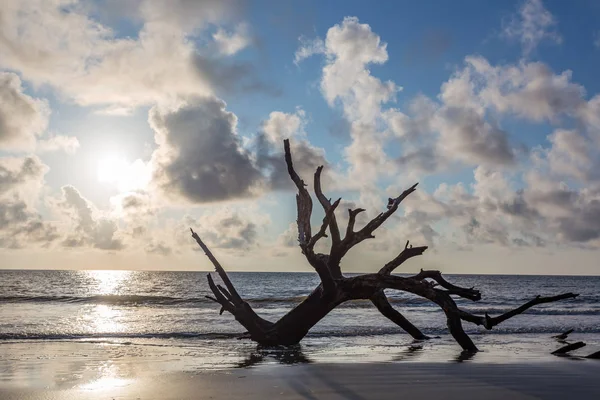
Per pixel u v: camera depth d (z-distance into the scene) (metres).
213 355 12.97
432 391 7.91
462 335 14.35
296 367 10.38
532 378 9.14
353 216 14.44
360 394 7.65
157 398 7.33
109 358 12.23
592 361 11.84
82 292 58.84
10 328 19.22
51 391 7.86
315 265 13.76
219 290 15.48
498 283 121.00
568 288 91.81
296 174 14.98
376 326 21.36
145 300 37.91
